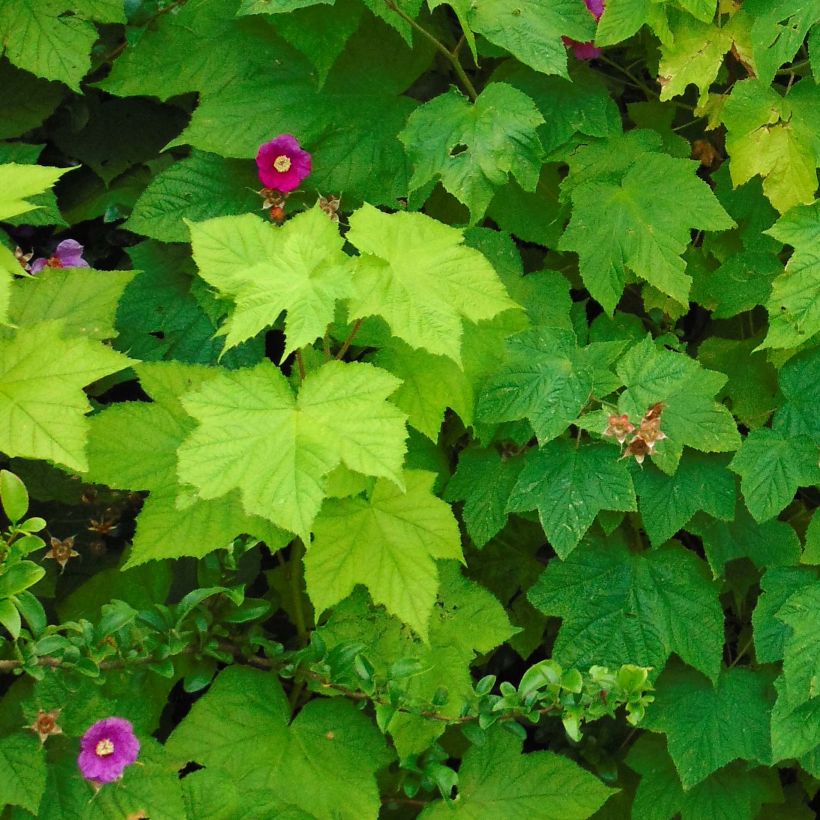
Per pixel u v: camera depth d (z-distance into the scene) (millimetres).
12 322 1755
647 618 1845
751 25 1848
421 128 1830
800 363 1830
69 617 1843
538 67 1822
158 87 1885
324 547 1751
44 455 1641
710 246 1915
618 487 1786
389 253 1717
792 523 1910
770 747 1855
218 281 1704
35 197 1869
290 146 1833
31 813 1680
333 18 1854
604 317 1921
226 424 1659
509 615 1940
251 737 1773
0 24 1847
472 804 1823
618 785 1972
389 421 1658
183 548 1746
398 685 1789
